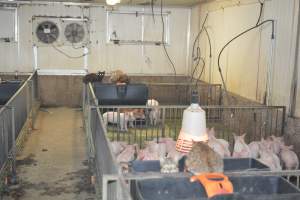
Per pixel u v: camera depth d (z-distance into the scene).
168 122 6.07
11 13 8.60
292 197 1.90
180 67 9.32
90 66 9.06
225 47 6.79
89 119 4.88
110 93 5.23
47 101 9.07
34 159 5.41
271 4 5.14
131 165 2.62
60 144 6.18
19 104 5.48
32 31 8.73
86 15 8.84
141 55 9.19
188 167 2.13
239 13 6.21
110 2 6.61
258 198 1.87
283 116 4.68
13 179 4.52
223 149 3.65
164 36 9.18
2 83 6.65
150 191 1.99
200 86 7.45
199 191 2.01
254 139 5.34
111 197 2.29
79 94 9.10
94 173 4.14
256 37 5.59
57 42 8.85
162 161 2.53
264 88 5.33
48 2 8.66
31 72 8.84
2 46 8.68
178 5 8.83
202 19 8.21
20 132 5.60
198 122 2.36
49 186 4.49
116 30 9.01
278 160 3.64
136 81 9.14
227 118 6.18
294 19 4.55
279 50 4.93
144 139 4.99
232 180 2.08
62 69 8.98
